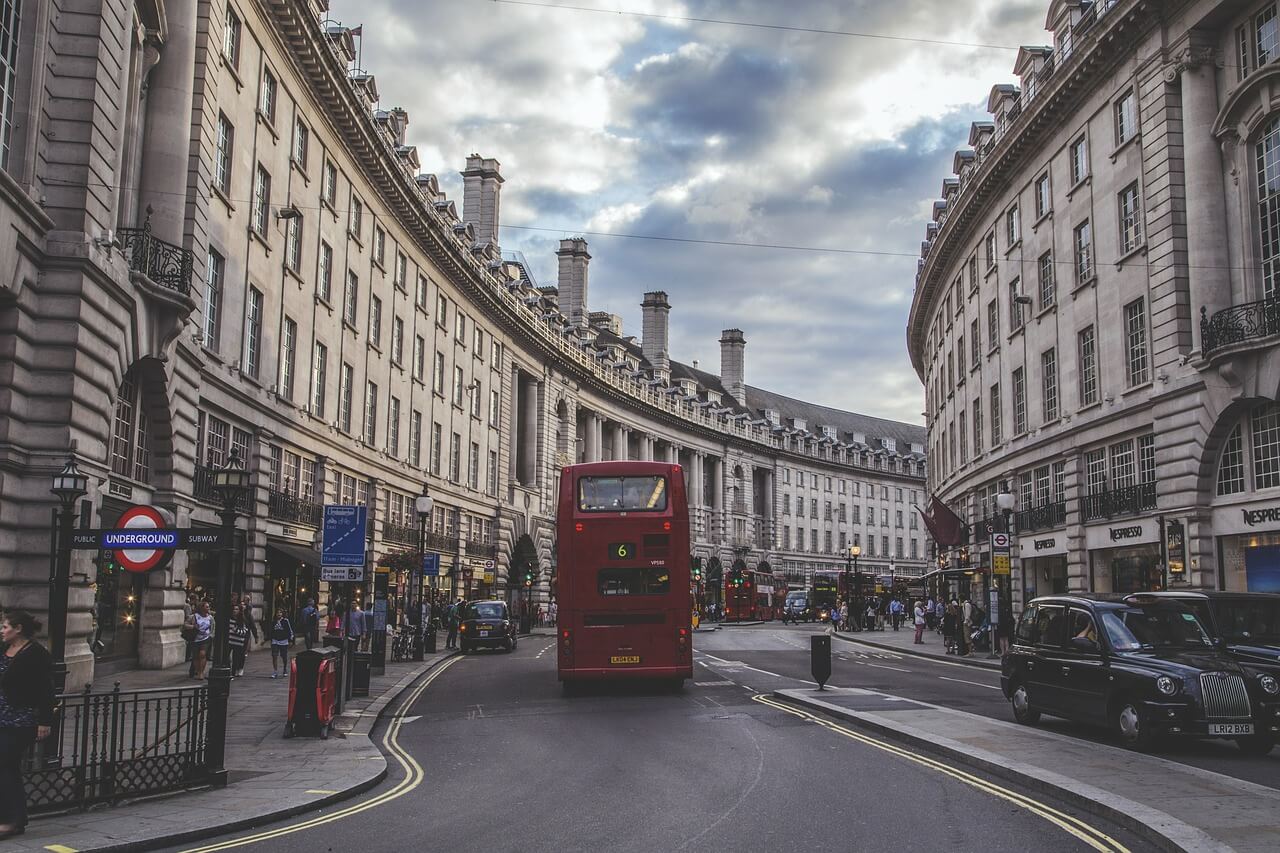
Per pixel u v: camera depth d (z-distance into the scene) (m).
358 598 37.19
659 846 8.12
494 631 36.19
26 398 17.53
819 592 75.25
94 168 18.52
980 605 44.31
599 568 20.80
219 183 26.88
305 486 34.97
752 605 73.88
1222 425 25.53
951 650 35.44
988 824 8.76
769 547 103.88
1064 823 8.77
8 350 17.16
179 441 23.89
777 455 106.12
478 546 55.91
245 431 29.69
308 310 34.69
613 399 79.81
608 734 15.05
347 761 12.44
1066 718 14.05
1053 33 36.44
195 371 24.84
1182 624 13.91
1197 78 27.09
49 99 18.16
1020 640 15.74
